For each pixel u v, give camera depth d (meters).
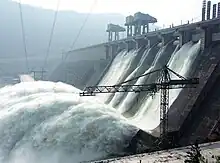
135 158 29.84
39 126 43.72
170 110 43.47
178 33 57.03
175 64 54.22
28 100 51.84
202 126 37.72
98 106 44.97
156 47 67.69
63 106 45.84
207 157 27.84
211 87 41.91
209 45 48.69
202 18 57.50
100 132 40.69
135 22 87.69
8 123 46.06
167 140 37.41
